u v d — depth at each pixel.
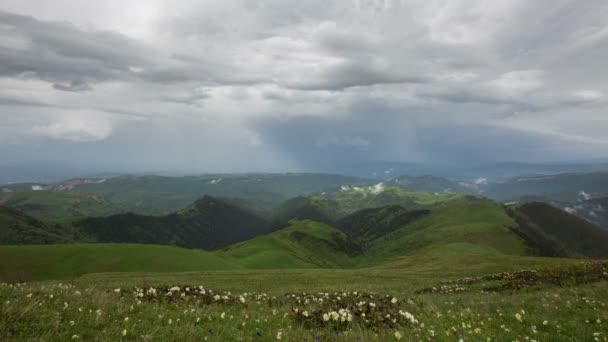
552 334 9.71
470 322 11.08
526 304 14.91
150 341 7.05
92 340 6.89
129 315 9.20
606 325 10.30
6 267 65.56
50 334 6.91
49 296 9.92
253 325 9.46
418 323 10.79
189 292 14.83
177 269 71.75
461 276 41.28
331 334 8.53
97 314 8.48
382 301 14.73
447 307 14.95
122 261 72.19
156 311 10.03
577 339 9.19
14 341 6.50
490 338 8.90
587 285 19.70
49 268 67.50
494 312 13.67
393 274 44.69
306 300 15.85
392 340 8.18
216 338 7.64
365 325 9.95
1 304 8.24
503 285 25.72
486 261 54.19
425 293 25.19
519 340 8.84
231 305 13.87
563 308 13.49
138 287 15.35
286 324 10.06
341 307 12.37
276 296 18.64
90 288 13.17
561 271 26.41
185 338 7.45
